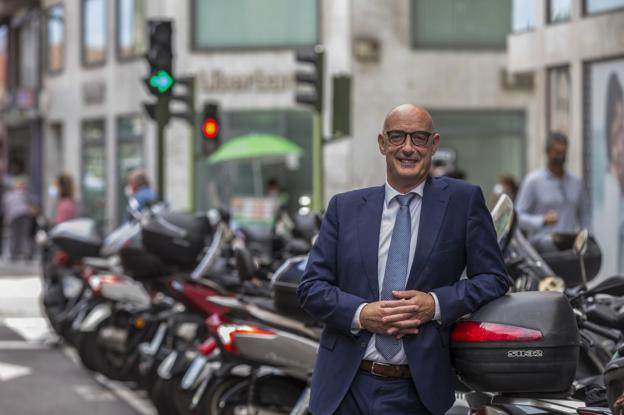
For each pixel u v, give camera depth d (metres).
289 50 28.06
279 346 7.55
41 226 16.19
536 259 6.72
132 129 31.38
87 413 10.30
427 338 5.03
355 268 5.16
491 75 27.59
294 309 6.97
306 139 28.03
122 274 11.26
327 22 27.67
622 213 14.59
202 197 28.44
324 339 5.25
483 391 4.96
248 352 7.61
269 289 8.32
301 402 7.05
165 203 11.91
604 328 6.33
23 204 30.03
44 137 36.97
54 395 11.25
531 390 4.81
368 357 5.11
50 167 36.69
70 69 34.69
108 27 32.47
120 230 12.03
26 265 28.91
